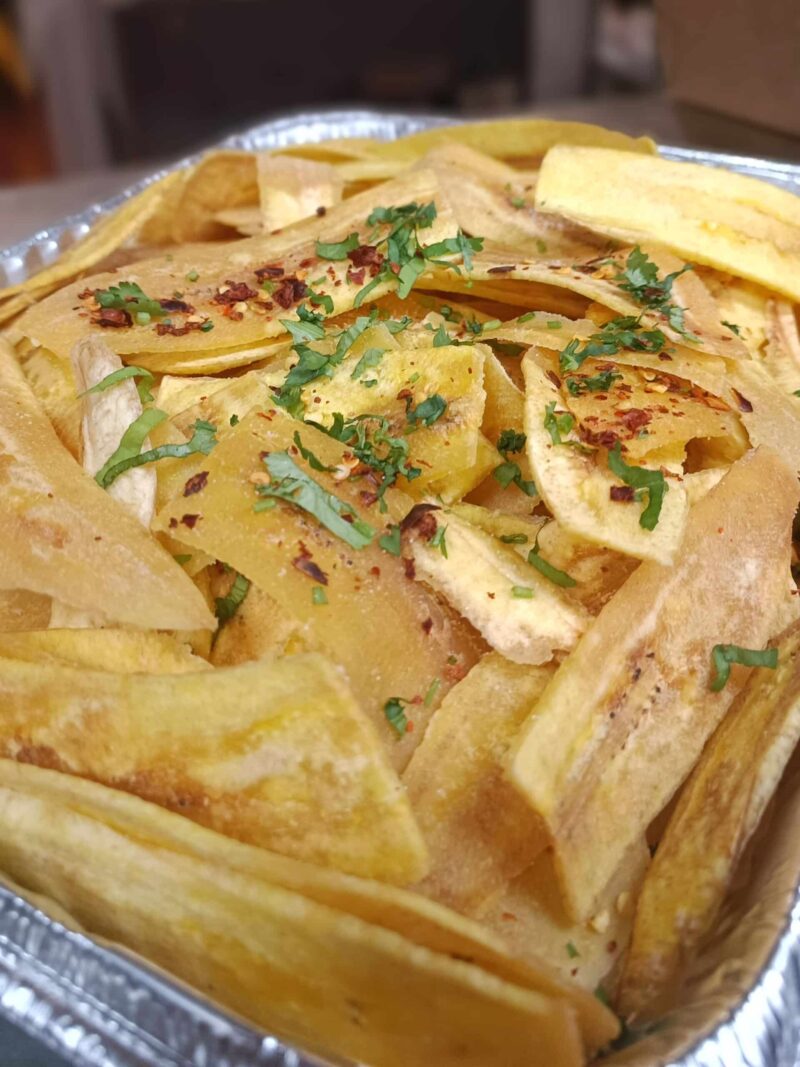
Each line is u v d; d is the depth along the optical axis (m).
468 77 0.75
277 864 0.16
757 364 0.25
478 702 0.19
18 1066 0.19
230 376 0.25
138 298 0.25
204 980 0.17
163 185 0.31
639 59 0.68
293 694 0.16
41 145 0.73
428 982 0.15
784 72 0.41
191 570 0.20
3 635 0.19
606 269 0.26
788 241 0.27
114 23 0.66
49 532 0.20
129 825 0.17
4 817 0.18
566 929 0.18
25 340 0.27
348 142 0.36
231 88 0.72
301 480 0.19
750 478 0.21
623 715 0.18
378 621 0.19
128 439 0.21
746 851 0.18
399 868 0.16
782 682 0.20
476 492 0.22
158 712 0.17
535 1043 0.15
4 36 0.69
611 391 0.22
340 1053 0.16
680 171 0.28
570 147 0.29
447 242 0.26
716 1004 0.16
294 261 0.27
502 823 0.17
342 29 0.71
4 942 0.16
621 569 0.20
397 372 0.22
